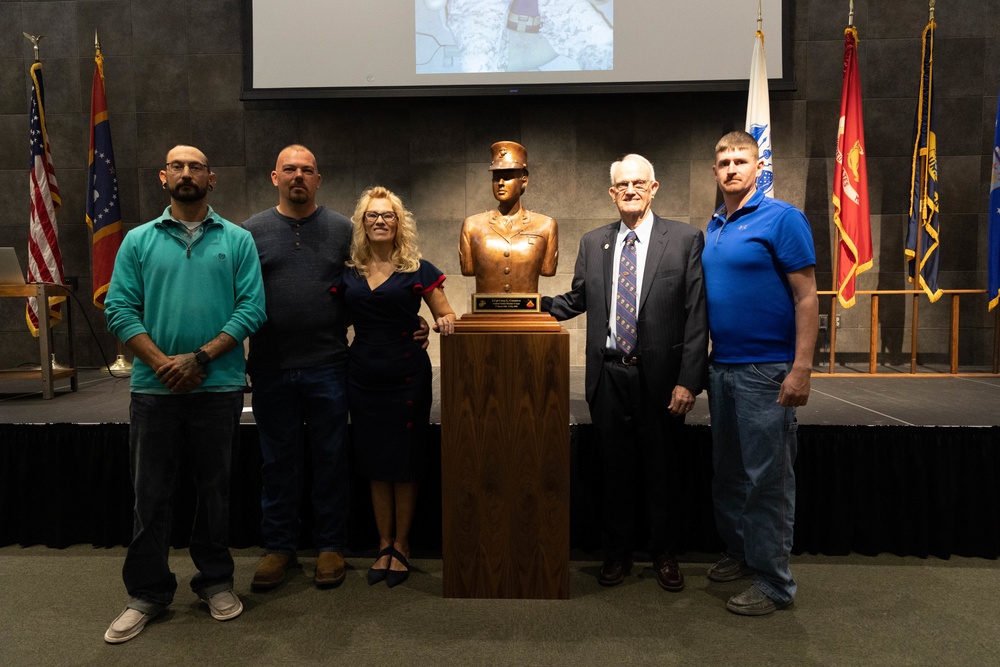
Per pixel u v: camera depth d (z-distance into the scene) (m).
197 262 2.18
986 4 4.80
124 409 3.34
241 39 5.04
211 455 2.21
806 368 2.14
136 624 2.14
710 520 2.80
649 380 2.36
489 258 2.58
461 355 2.33
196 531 2.28
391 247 2.51
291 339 2.46
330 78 4.98
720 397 2.38
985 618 2.24
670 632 2.15
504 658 2.01
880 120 4.92
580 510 2.85
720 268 2.29
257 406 2.51
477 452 2.36
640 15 4.85
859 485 2.77
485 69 4.93
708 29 4.83
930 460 2.76
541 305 2.57
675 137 4.97
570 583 2.53
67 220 5.24
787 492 2.26
